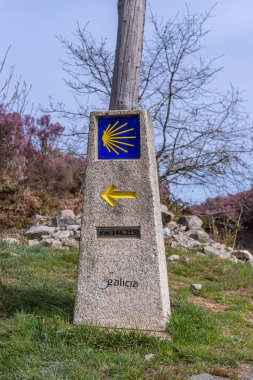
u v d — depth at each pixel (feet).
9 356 16.56
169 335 18.26
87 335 17.71
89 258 19.25
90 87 48.19
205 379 15.69
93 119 19.57
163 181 47.44
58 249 32.99
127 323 18.79
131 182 19.17
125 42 21.56
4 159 49.49
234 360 17.15
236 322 22.31
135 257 18.98
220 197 54.90
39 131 54.19
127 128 19.39
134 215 19.07
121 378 15.47
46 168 51.85
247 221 64.80
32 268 27.27
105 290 19.03
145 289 18.83
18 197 44.52
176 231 41.91
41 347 16.96
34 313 19.60
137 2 21.67
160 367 16.25
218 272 31.71
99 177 19.38
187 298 24.88
